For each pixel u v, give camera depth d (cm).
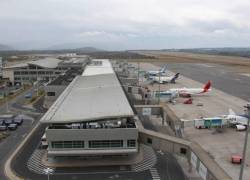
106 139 5947
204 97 13012
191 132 8106
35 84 17400
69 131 5822
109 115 6175
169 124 8494
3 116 10056
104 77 12744
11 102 12619
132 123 6319
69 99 8106
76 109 6900
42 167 5944
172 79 17138
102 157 6344
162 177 5475
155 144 6316
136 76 19438
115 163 6069
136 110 9238
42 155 6550
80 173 5650
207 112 10100
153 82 17000
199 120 8112
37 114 10494
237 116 8438
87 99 8025
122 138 5969
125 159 6241
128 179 5403
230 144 7100
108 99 7944
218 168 4850
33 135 8075
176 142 5916
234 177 5316
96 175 5566
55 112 6650
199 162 5194
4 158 6444
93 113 6456
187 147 5747
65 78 14212
